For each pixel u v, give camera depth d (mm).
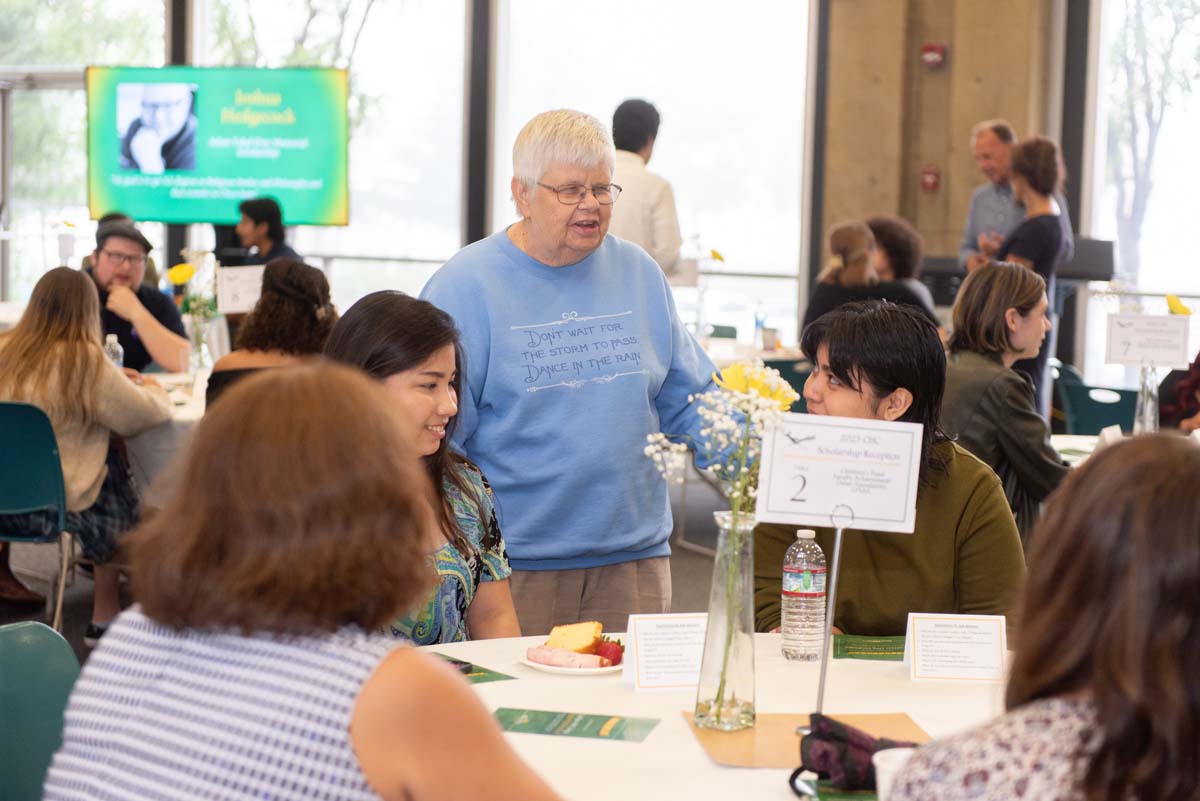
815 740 1450
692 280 6125
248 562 1058
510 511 2539
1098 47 6996
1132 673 937
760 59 7766
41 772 1689
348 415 1092
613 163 2459
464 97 8234
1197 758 927
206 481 1081
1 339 4020
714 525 6367
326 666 1068
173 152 8172
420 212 8438
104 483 4137
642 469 2572
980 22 6965
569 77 8148
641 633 1846
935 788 986
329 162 8062
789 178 7770
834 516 1641
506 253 2523
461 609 2139
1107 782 938
